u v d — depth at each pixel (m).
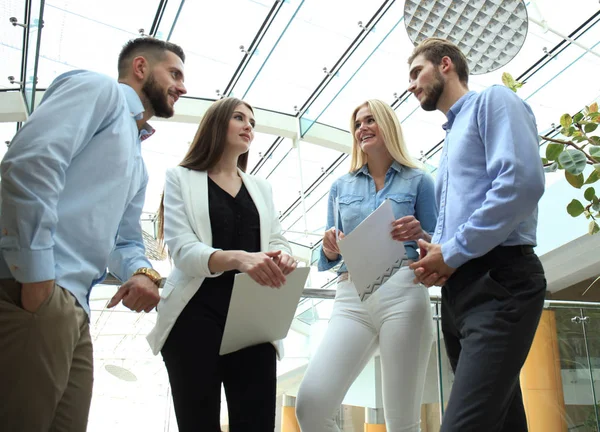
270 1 6.43
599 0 5.70
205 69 7.49
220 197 1.89
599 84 6.52
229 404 1.72
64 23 6.52
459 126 1.82
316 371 2.05
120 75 1.83
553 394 2.42
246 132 2.02
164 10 6.48
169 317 1.70
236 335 1.66
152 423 2.22
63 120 1.34
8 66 6.27
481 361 1.46
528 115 1.65
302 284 1.69
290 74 7.64
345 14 6.53
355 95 7.84
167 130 8.72
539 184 1.51
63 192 1.41
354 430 2.14
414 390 1.98
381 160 2.33
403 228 1.79
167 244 1.80
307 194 10.26
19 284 1.24
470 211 1.67
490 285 1.54
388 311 2.04
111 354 2.38
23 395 1.24
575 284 6.79
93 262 1.44
